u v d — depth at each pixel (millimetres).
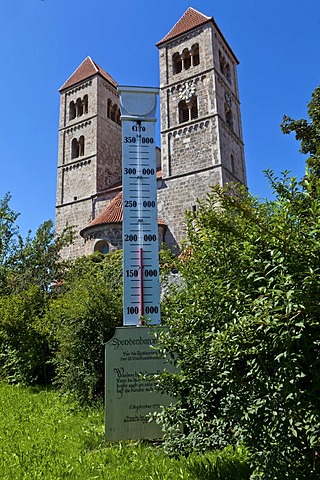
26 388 11688
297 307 3027
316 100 17359
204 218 4723
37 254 20156
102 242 29656
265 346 3408
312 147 17375
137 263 6664
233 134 35469
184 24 37188
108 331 8992
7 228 22422
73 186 40750
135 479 4668
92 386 8516
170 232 31703
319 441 3160
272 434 3367
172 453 4629
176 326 4922
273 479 3377
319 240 3176
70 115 43812
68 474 4934
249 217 3713
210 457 5035
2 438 6438
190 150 32812
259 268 3557
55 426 7133
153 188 7027
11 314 12938
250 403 3582
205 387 4367
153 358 6168
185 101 34625
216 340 3559
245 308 3629
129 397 6012
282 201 3512
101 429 6758
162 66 36844
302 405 3217
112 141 42812
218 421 4027
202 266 4867
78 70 45625
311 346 3197
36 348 12453
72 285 12406
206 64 34188
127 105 7254
